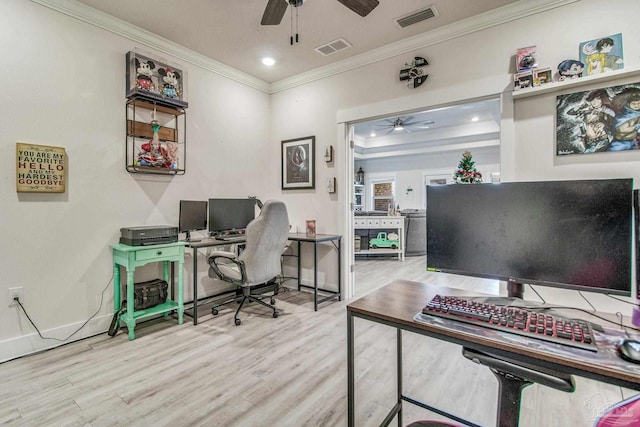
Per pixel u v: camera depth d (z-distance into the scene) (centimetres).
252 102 403
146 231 262
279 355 226
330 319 298
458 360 223
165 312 299
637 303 97
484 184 120
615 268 99
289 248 412
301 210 401
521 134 245
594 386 188
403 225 619
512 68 252
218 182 364
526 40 246
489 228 119
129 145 284
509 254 116
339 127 362
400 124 661
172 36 300
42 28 235
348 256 369
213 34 297
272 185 429
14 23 222
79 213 254
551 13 235
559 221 107
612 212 99
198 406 169
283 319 297
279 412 164
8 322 220
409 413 165
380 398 178
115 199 276
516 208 114
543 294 232
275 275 304
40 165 233
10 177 221
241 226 365
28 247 229
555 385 89
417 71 299
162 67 296
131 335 251
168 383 190
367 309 117
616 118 210
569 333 90
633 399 82
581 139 221
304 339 254
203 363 214
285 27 285
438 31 286
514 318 100
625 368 75
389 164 959
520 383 98
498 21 257
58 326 242
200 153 345
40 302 234
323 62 357
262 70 379
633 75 204
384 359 224
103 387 186
